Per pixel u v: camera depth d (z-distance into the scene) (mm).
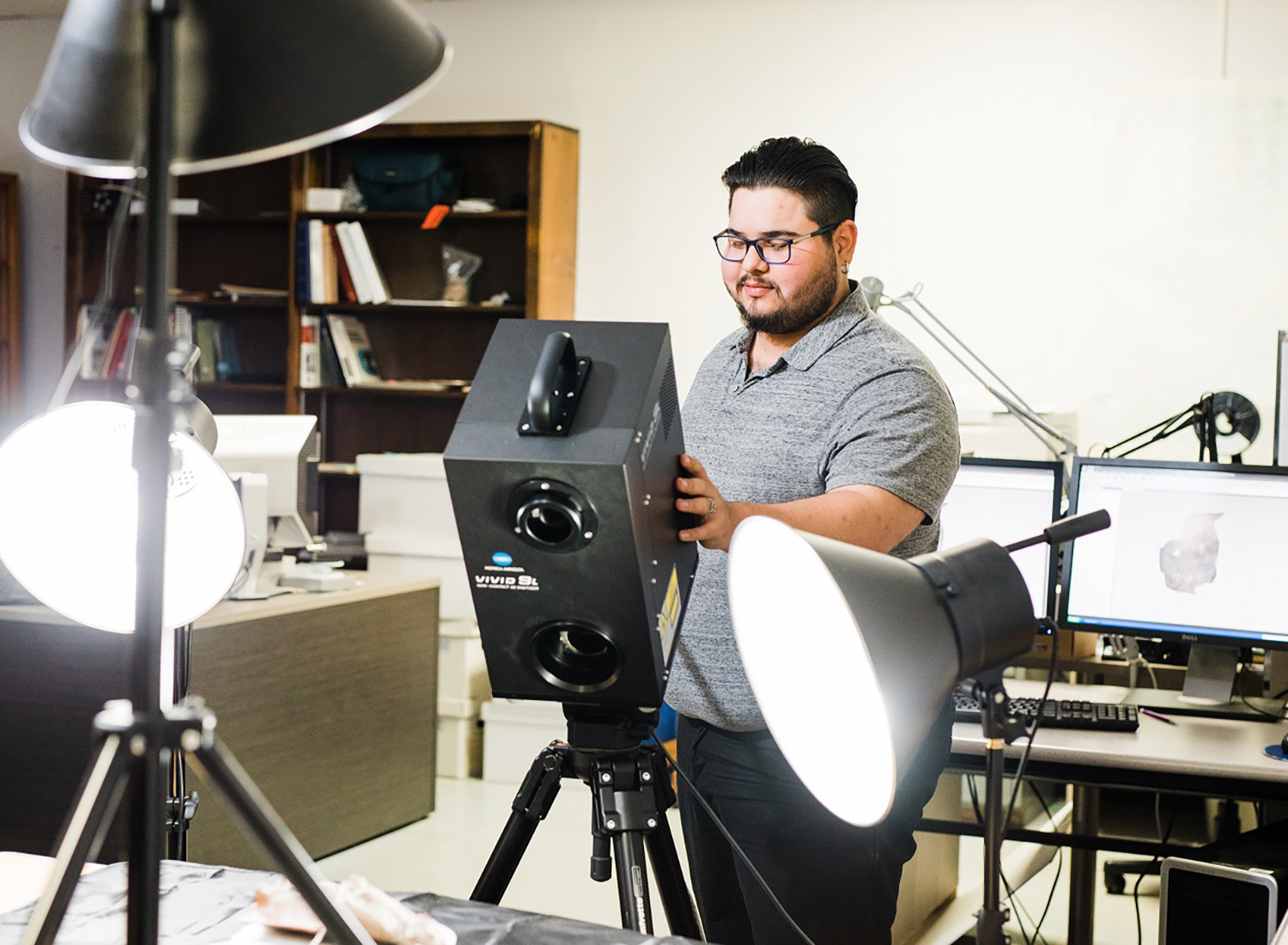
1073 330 4535
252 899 1223
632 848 1357
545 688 1325
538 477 1200
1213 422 3162
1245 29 4352
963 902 2965
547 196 4887
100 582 1359
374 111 939
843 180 1717
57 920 797
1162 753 2178
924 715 953
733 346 1875
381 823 3707
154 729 804
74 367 1142
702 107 4941
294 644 3363
